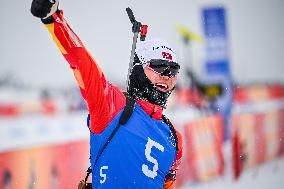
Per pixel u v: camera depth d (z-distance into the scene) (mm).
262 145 27609
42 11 5215
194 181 21469
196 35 30094
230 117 25203
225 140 24469
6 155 14281
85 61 5484
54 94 20891
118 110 5898
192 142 21875
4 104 17219
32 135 15586
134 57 6465
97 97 5625
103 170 5867
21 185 14648
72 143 16844
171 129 6438
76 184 16703
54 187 15805
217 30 29984
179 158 6590
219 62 28469
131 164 5832
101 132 5836
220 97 25828
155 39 6438
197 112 23547
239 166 24297
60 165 16094
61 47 5457
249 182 23688
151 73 6215
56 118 17750
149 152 5957
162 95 6305
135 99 6258
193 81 26344
